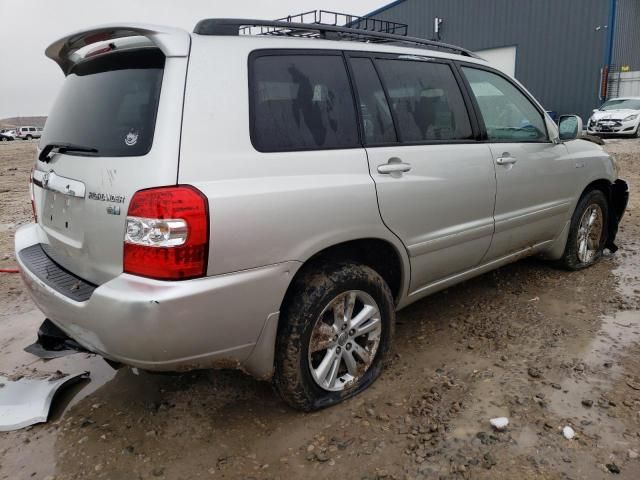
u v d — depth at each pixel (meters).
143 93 2.22
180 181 2.03
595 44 21.16
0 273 4.98
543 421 2.48
